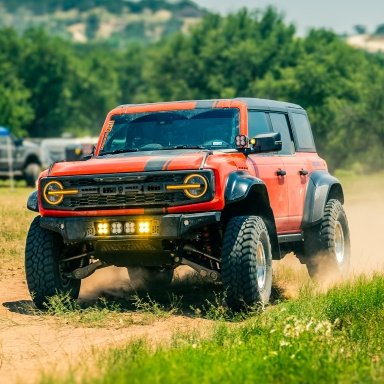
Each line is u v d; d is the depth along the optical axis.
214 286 24.66
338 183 25.62
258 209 21.70
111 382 11.71
